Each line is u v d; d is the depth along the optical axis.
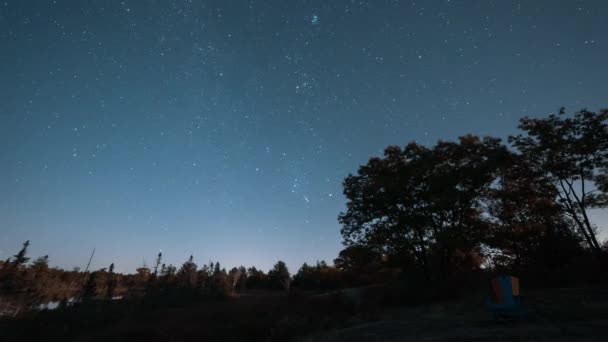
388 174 26.84
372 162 28.28
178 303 32.28
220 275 62.81
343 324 13.88
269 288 62.28
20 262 49.59
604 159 20.72
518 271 19.58
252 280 67.06
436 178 22.95
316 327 14.20
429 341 7.83
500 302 9.51
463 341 7.29
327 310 18.94
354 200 26.86
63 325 19.66
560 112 22.59
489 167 22.30
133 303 30.11
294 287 54.31
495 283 9.83
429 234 23.94
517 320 9.22
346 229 26.75
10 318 20.02
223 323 17.41
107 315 22.97
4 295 39.84
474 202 24.23
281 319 16.47
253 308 21.53
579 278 16.73
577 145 21.02
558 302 11.38
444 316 12.25
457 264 24.95
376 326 11.80
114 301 31.98
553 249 19.22
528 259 20.12
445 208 22.55
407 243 23.61
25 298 37.91
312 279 52.47
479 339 7.30
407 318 13.05
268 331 15.28
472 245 21.98
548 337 6.86
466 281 21.44
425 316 12.98
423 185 24.64
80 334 18.56
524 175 23.36
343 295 22.38
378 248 24.19
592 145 20.42
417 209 24.08
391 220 25.00
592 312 9.21
